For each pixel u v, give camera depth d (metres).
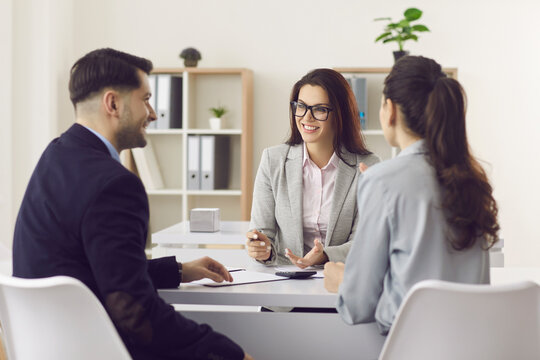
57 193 1.48
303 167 2.42
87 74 1.64
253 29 5.10
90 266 1.48
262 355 1.86
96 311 1.38
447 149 1.46
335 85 2.36
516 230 5.04
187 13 5.12
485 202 1.44
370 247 1.50
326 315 1.84
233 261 3.04
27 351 1.48
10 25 4.60
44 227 1.48
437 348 1.37
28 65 4.77
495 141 5.02
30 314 1.44
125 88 1.65
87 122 1.65
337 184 2.36
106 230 1.43
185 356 1.49
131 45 5.16
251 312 1.86
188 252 3.06
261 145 5.14
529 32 4.96
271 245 2.24
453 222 1.43
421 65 1.52
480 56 4.99
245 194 4.84
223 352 1.51
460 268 1.47
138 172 4.90
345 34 5.04
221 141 4.92
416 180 1.46
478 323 1.34
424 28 4.39
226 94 5.11
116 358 1.41
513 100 5.00
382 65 5.02
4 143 4.62
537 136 5.00
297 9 5.07
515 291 1.31
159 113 4.82
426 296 1.32
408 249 1.45
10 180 4.68
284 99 5.10
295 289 1.78
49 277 1.47
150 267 1.77
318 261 2.14
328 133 2.38
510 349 1.38
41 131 4.79
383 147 4.85
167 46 5.14
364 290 1.52
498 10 4.96
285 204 2.40
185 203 4.87
